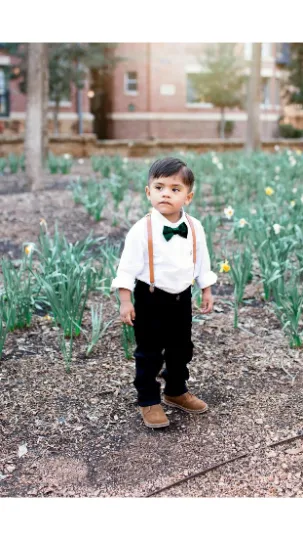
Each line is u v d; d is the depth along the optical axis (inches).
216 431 121.3
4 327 152.9
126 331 153.8
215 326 172.2
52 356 153.2
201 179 409.4
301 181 409.1
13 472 109.1
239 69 959.0
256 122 651.5
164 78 1117.1
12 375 143.1
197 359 152.5
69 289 155.5
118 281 113.8
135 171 431.2
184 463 111.2
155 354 120.6
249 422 124.2
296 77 1082.7
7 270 170.4
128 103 1122.7
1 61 914.1
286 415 126.6
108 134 1143.6
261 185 357.7
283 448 115.3
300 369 146.8
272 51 1167.6
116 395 135.3
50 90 790.5
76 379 141.6
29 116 388.8
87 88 1002.7
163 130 1129.4
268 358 152.6
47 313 181.3
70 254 180.7
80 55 738.2
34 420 125.2
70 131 985.5
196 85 979.9
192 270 118.4
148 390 122.3
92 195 312.2
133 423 124.6
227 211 197.0
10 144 658.8
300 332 167.0
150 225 114.5
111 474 108.7
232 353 155.8
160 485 105.5
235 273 180.4
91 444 117.4
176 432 121.3
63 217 301.6
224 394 135.8
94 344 153.0
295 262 220.4
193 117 1139.3
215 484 105.7
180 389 127.6
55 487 105.4
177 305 118.3
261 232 214.4
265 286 188.1
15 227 280.1
